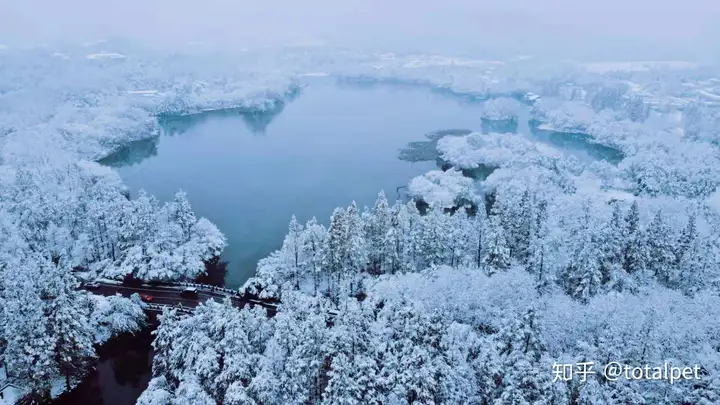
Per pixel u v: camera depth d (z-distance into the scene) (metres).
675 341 71.44
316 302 92.00
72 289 91.06
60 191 155.75
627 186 179.88
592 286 94.31
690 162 191.38
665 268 102.56
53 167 178.38
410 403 63.84
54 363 80.94
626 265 103.81
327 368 72.25
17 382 81.62
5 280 89.75
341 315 79.00
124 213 130.12
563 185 174.12
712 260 102.19
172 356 77.31
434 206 126.12
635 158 197.38
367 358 67.81
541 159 193.38
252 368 72.50
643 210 138.88
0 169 173.50
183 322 80.00
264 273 114.88
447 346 70.31
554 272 104.69
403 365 66.06
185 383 68.00
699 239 107.50
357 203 177.12
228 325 74.75
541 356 67.56
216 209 171.75
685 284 101.25
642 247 102.50
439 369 64.62
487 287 91.12
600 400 56.16
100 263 123.25
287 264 118.44
